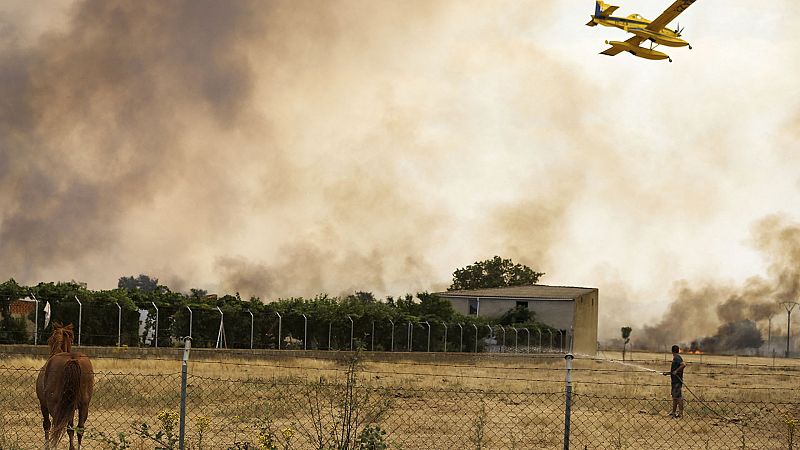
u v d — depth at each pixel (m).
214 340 52.22
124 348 41.06
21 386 24.36
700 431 22.72
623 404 28.34
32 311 44.53
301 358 45.47
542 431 21.19
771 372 69.75
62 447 16.53
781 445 20.62
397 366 48.16
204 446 16.41
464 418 23.00
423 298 71.25
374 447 13.59
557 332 84.56
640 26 64.06
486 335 74.25
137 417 20.67
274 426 19.02
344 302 61.56
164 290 55.09
